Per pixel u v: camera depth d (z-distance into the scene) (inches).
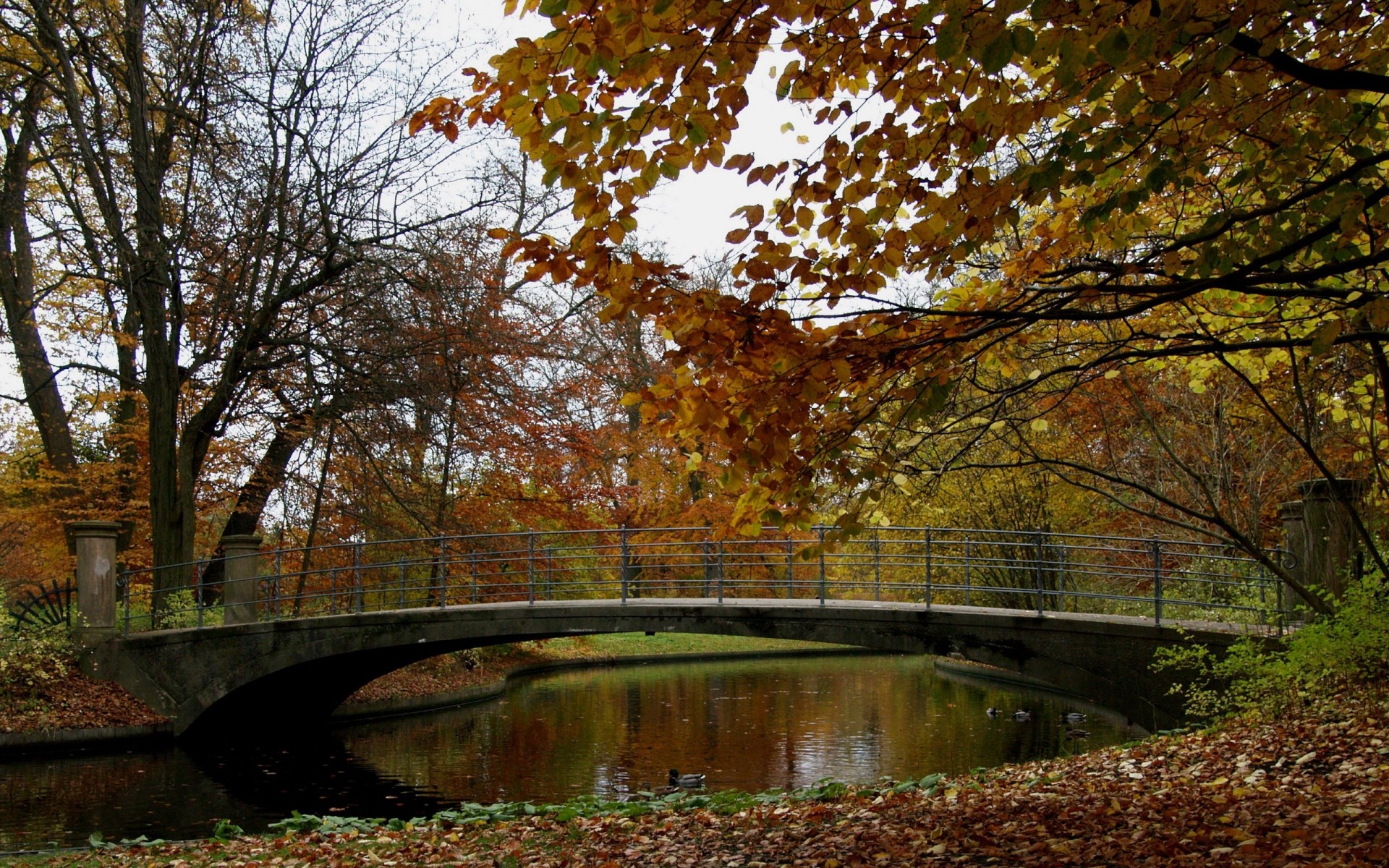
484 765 553.3
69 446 823.7
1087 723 663.8
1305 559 400.5
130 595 783.7
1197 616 579.2
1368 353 283.3
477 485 848.9
